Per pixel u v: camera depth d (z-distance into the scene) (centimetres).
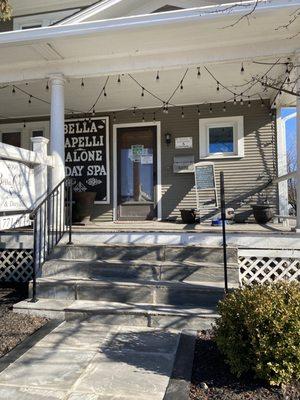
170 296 425
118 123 828
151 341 362
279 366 272
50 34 489
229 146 784
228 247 473
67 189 649
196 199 757
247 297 304
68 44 516
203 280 449
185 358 323
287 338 274
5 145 458
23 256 564
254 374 290
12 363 316
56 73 575
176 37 503
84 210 722
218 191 773
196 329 385
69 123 850
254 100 769
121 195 824
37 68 583
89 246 497
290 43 515
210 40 518
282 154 759
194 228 568
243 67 592
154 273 460
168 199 801
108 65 568
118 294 435
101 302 433
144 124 816
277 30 491
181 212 733
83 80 649
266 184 761
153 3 544
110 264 471
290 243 475
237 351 288
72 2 777
